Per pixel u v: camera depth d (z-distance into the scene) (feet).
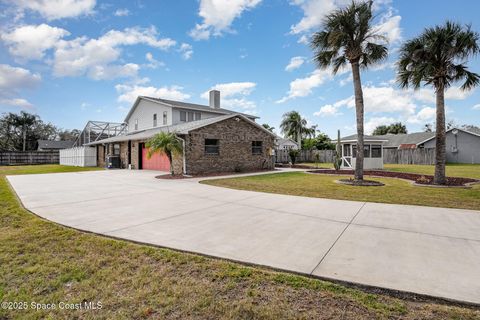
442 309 7.27
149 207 20.85
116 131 92.79
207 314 7.20
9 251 11.68
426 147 100.99
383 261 10.46
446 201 23.02
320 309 7.35
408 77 34.24
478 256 10.98
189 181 38.22
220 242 12.70
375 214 18.49
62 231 14.37
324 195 26.32
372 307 7.41
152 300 7.88
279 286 8.61
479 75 31.19
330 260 10.56
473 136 90.48
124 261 10.62
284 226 15.48
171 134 45.21
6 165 92.94
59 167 75.92
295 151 79.92
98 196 25.89
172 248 11.96
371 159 64.64
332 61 37.81
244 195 26.40
